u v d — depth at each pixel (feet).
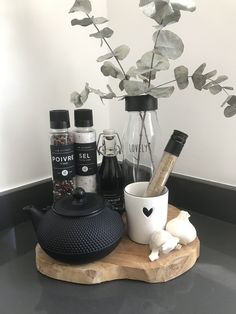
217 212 2.51
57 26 2.55
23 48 2.36
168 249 1.86
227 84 2.31
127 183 2.40
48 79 2.57
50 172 2.72
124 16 2.80
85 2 1.98
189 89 2.52
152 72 2.00
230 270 1.91
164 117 2.74
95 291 1.75
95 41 2.87
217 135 2.45
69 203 1.88
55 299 1.70
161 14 1.71
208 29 2.32
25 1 2.31
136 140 2.32
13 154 2.44
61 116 2.18
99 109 3.07
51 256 1.81
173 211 2.39
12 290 1.78
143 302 1.67
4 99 2.32
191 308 1.62
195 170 2.65
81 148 2.31
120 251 1.95
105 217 1.83
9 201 2.41
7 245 2.25
